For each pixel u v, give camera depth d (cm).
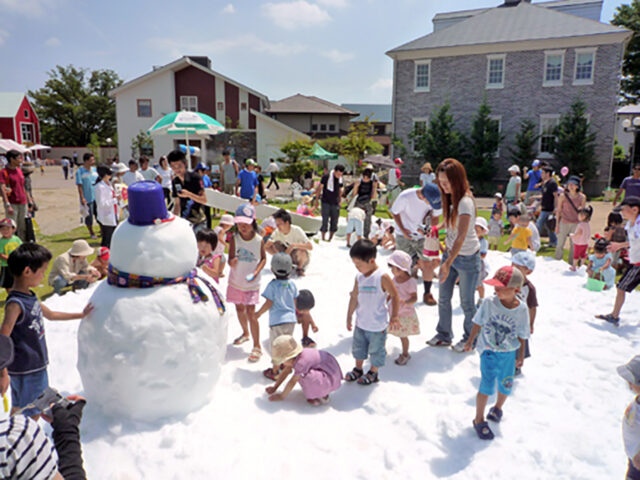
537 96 2688
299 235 784
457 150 2798
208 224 1050
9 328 315
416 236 695
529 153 2675
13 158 884
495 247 1048
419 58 2923
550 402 402
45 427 335
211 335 364
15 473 162
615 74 2517
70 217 1491
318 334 538
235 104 3659
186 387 351
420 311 625
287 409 383
